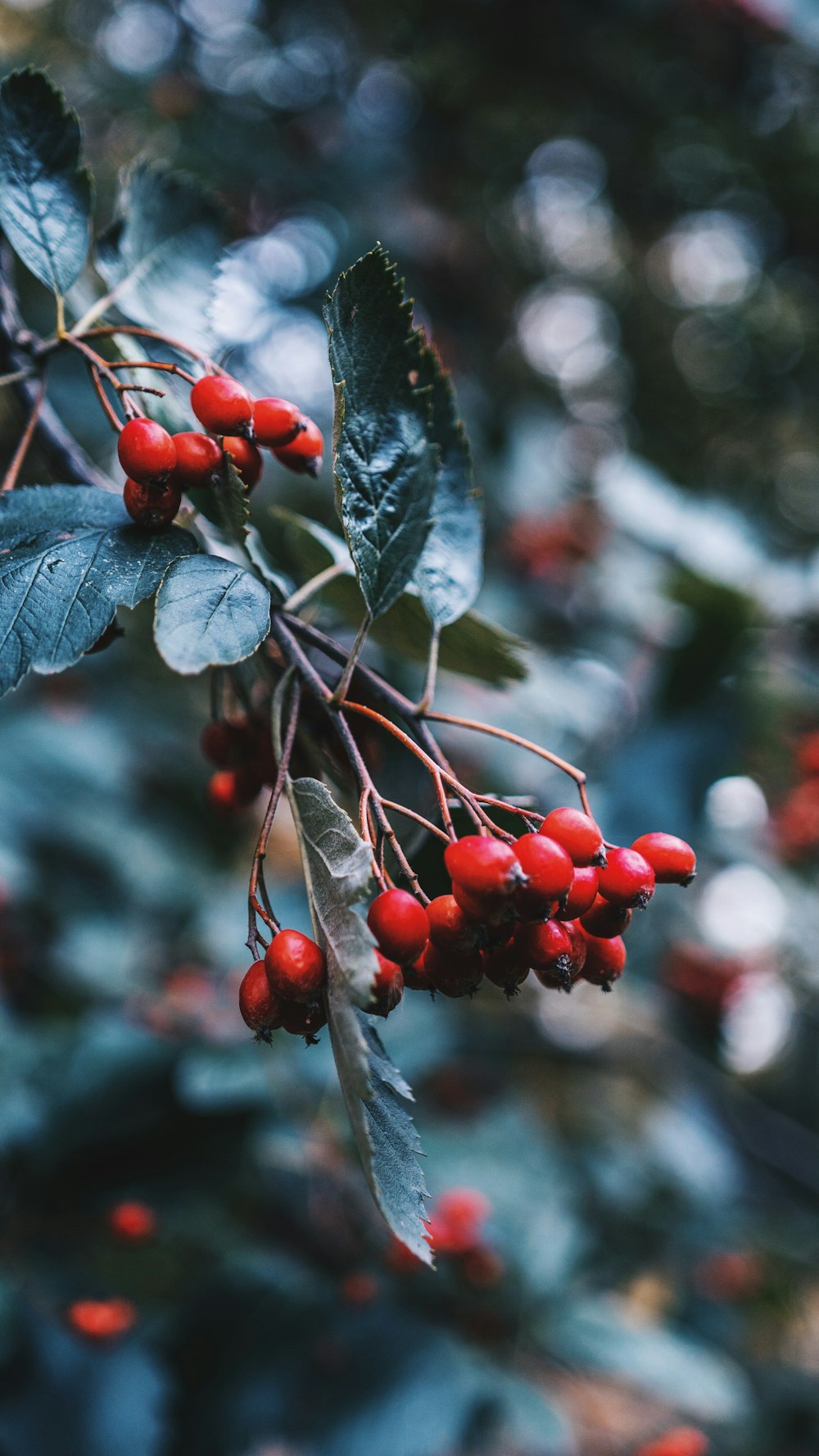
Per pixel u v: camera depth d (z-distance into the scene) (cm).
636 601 371
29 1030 262
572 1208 319
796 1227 447
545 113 573
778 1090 598
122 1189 240
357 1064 82
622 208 640
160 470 99
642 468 355
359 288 102
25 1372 220
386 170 562
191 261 143
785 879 349
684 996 419
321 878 91
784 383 661
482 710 320
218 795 133
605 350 677
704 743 299
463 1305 268
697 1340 409
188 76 556
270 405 109
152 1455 216
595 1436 315
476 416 466
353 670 101
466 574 127
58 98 124
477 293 596
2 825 327
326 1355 245
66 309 127
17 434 243
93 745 370
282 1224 284
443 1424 234
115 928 331
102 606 94
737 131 588
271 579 107
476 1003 393
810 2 556
